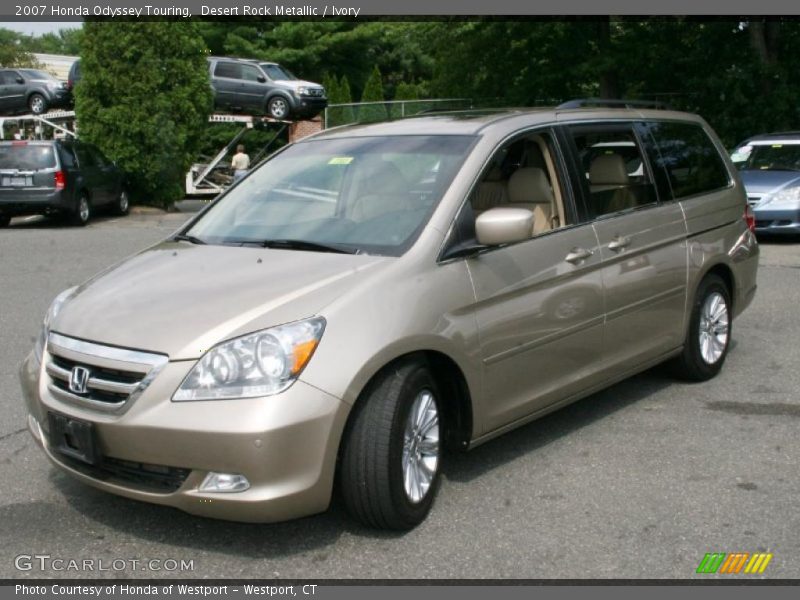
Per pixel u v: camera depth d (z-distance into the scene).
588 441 5.33
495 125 5.02
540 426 5.61
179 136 23.45
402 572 3.80
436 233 4.38
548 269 4.84
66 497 4.55
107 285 4.44
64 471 4.07
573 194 5.20
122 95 22.84
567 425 5.62
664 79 29.88
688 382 6.50
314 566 3.86
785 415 5.78
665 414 5.81
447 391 4.48
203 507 3.68
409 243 4.34
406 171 4.81
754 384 6.47
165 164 23.38
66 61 51.03
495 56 31.73
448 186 4.59
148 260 4.70
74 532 4.18
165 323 3.88
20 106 29.62
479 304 4.42
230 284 4.13
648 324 5.72
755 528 4.16
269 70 29.64
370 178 4.87
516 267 4.65
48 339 4.23
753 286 6.95
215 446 3.61
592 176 5.41
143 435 3.69
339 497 4.39
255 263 4.38
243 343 3.71
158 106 23.00
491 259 4.55
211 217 5.21
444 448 4.85
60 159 18.50
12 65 46.28
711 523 4.21
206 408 3.63
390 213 4.58
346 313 3.88
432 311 4.17
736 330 8.16
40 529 4.20
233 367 3.67
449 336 4.22
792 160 14.63
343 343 3.81
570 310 4.98
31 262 12.62
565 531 4.14
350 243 4.48
